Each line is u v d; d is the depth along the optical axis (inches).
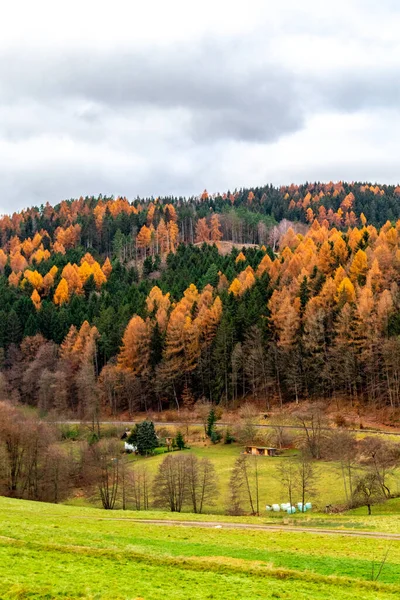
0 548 1268.5
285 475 3543.3
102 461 3538.4
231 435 4704.7
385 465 3189.0
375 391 5009.8
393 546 1774.1
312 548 1712.6
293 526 2279.8
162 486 3410.4
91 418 5423.2
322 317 5324.8
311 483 3245.6
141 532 1855.3
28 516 1983.3
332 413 4884.4
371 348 4881.9
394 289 5506.9
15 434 3538.4
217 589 1122.0
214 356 5753.0
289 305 5684.1
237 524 2319.1
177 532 1915.6
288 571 1280.8
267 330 5802.2
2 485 3449.8
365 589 1211.9
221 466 3986.2
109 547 1475.1
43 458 3582.7
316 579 1252.5
